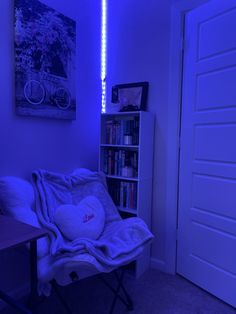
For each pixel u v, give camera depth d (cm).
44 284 153
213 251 197
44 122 206
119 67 255
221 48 186
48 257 149
